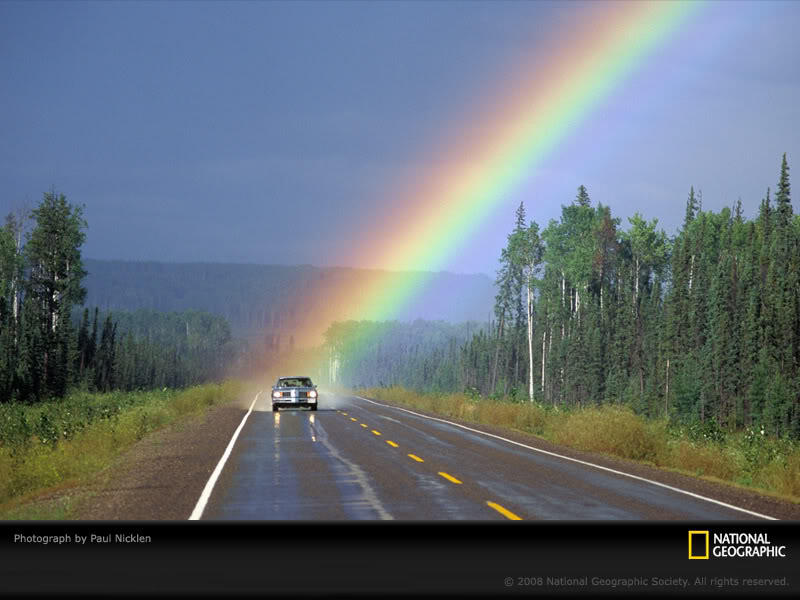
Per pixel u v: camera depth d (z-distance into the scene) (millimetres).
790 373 74438
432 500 16078
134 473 19969
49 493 18359
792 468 21375
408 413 49344
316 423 38719
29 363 75812
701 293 92812
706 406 80562
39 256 83625
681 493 17828
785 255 87625
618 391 94812
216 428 35125
